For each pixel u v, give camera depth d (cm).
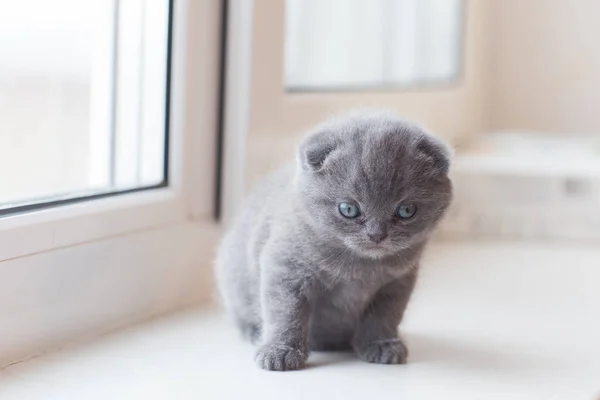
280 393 60
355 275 66
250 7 79
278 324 65
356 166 63
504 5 123
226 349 68
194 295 79
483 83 123
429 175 65
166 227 76
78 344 68
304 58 92
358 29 102
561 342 71
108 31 73
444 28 115
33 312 65
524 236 104
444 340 71
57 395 59
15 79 66
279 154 84
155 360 65
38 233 65
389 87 102
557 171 102
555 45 121
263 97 81
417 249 67
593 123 121
